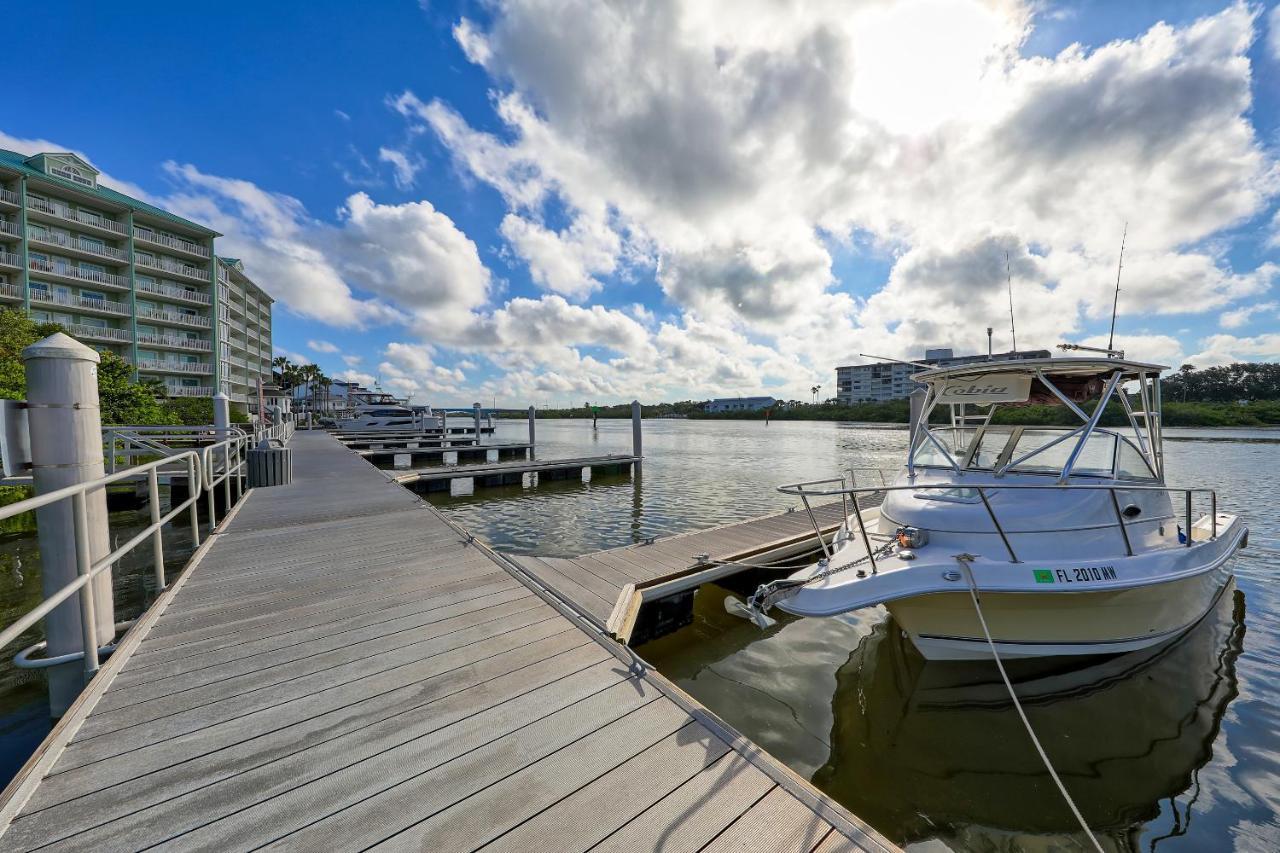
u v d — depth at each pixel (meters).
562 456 26.58
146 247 38.34
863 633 5.71
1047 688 4.36
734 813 1.82
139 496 11.74
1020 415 5.43
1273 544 9.08
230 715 2.29
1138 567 4.16
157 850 1.59
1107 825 3.04
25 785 1.76
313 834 1.67
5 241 32.38
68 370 2.95
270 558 4.71
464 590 3.91
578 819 1.77
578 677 2.68
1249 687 4.40
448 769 1.99
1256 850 2.83
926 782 3.42
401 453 22.48
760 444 35.56
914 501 4.82
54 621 2.91
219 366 41.94
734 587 6.95
